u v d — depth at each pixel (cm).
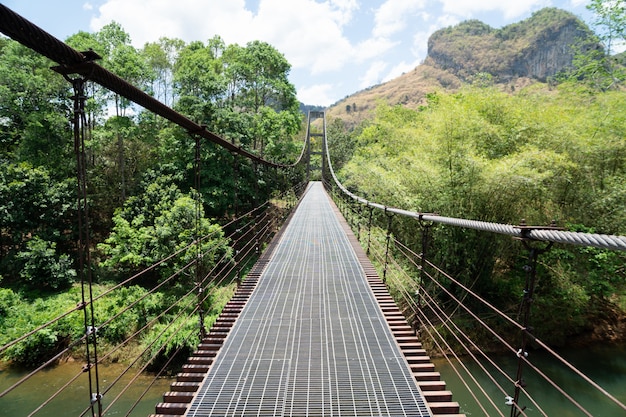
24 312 965
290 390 236
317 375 253
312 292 424
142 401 707
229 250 1038
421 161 870
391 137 1383
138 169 1683
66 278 1118
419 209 857
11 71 1389
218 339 310
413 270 898
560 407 650
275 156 1938
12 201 1195
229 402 224
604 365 784
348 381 245
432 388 240
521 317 860
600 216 774
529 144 785
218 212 1491
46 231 1248
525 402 662
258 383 243
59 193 1291
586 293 796
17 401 707
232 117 1489
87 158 1628
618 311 932
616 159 782
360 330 323
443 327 861
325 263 554
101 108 1641
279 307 377
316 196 1745
